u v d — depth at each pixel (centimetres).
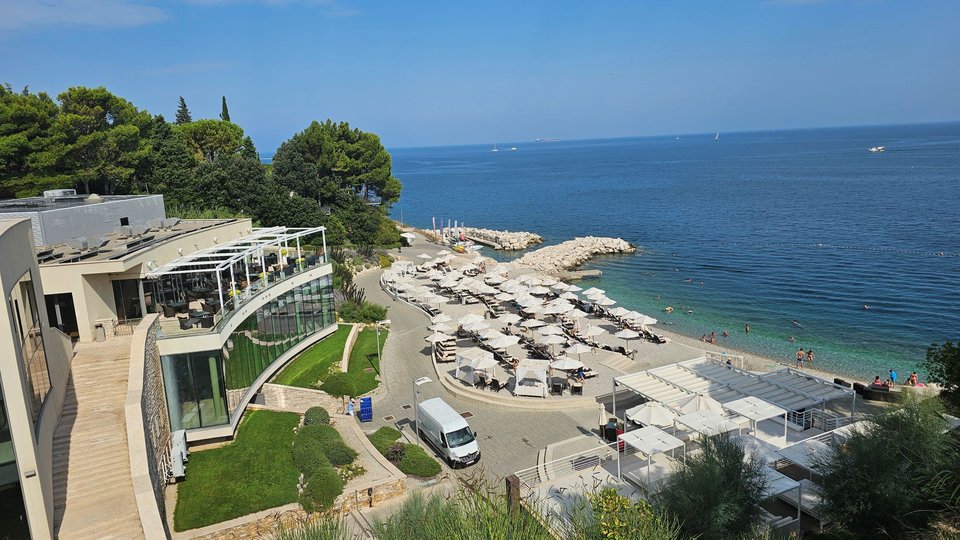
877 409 3325
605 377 3956
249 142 9350
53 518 1866
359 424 3372
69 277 2909
